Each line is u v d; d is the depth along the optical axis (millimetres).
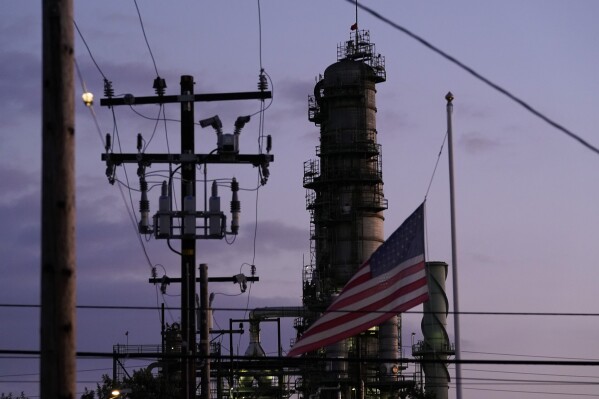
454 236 51344
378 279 51656
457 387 49812
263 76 50312
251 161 50312
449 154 52000
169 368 101562
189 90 50250
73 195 22219
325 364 118062
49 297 21938
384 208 128875
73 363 22016
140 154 49719
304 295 123312
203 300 56812
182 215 50375
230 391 104312
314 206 130000
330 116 129875
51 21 22109
